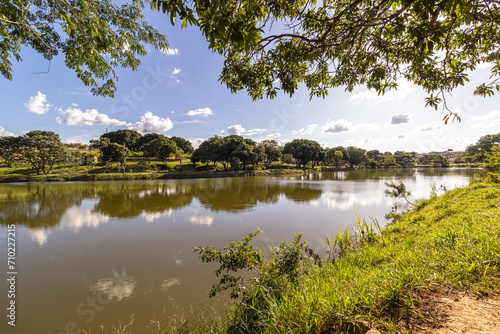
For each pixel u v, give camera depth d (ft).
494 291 6.89
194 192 80.33
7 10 9.94
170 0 5.41
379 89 11.00
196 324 13.91
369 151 329.93
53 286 20.77
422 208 37.60
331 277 13.15
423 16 5.81
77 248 30.12
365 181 113.09
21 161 131.95
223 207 54.95
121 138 213.25
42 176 120.78
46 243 32.01
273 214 46.96
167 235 35.04
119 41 13.93
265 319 8.44
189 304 17.21
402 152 322.14
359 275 12.07
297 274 13.26
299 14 9.18
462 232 13.28
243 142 185.47
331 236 31.99
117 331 14.78
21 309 17.37
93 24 11.97
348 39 8.27
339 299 7.47
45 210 52.80
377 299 7.42
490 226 13.14
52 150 134.00
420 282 8.02
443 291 7.45
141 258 26.76
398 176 138.72
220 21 5.34
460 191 37.19
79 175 127.95
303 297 8.30
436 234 15.17
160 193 78.23
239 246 13.06
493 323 5.37
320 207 52.60
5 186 97.45
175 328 13.91
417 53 8.02
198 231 36.70
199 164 201.26
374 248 19.86
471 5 5.60
